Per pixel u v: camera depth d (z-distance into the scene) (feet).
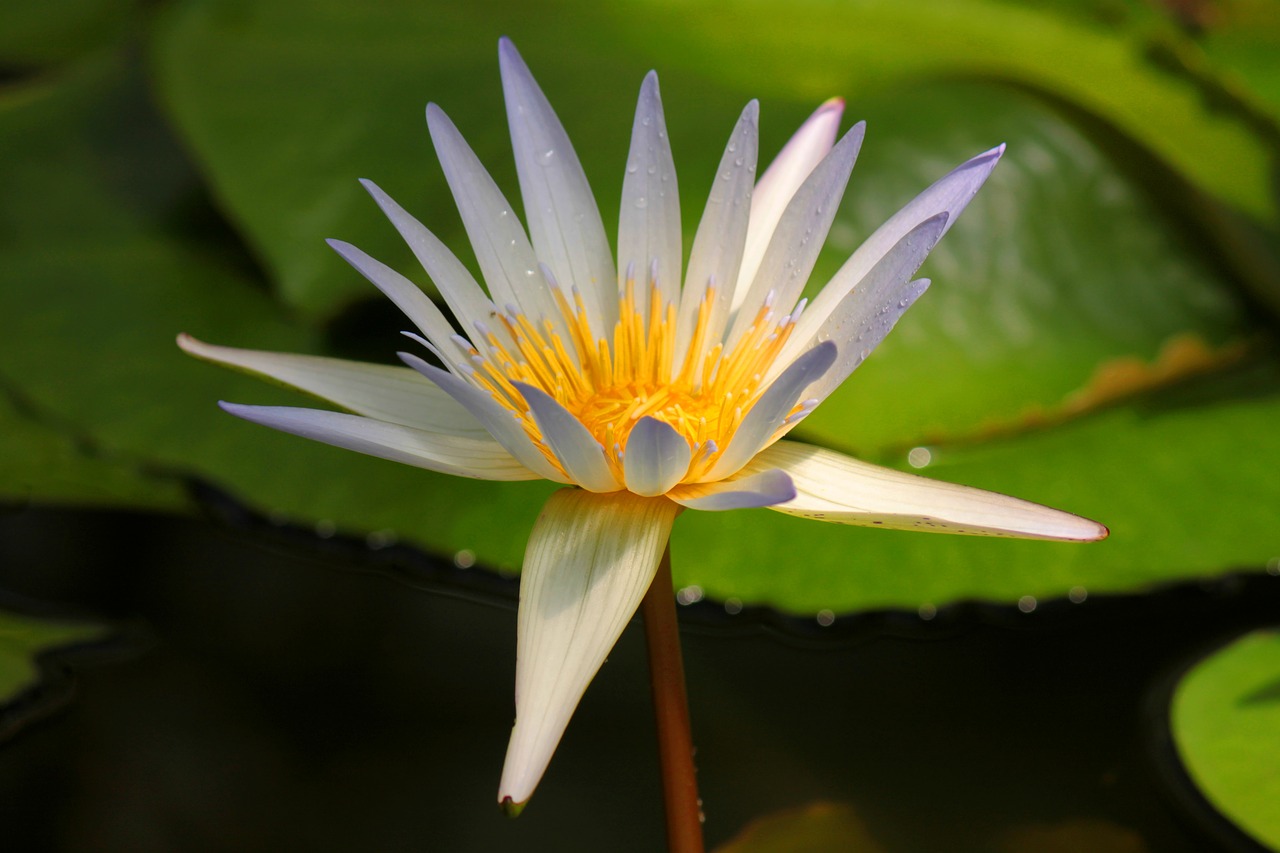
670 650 2.71
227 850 2.78
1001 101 3.06
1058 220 3.03
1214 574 2.88
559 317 2.77
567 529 2.69
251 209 3.03
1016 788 2.79
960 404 2.97
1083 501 2.93
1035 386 2.98
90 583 2.92
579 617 2.67
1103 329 3.01
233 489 2.94
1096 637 2.87
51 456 2.96
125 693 2.85
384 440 2.68
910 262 2.68
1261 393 3.02
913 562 2.90
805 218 2.74
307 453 2.97
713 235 2.76
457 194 2.75
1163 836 2.76
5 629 2.87
